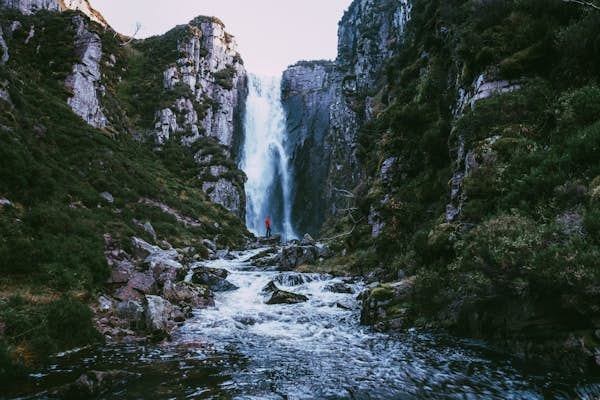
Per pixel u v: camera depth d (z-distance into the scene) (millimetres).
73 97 37594
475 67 17453
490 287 9562
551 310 8180
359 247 25625
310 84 89875
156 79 64938
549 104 13539
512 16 17000
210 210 45812
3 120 19516
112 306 11891
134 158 43562
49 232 13656
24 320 8375
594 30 12742
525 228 9039
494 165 12992
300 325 12680
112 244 16047
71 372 7312
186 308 13523
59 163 23641
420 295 12328
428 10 29250
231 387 6781
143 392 6406
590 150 10086
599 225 7805
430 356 8938
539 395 6457
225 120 70188
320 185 73062
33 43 40312
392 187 23453
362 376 7551
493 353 9039
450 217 14852
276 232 74375
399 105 26984
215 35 77438
